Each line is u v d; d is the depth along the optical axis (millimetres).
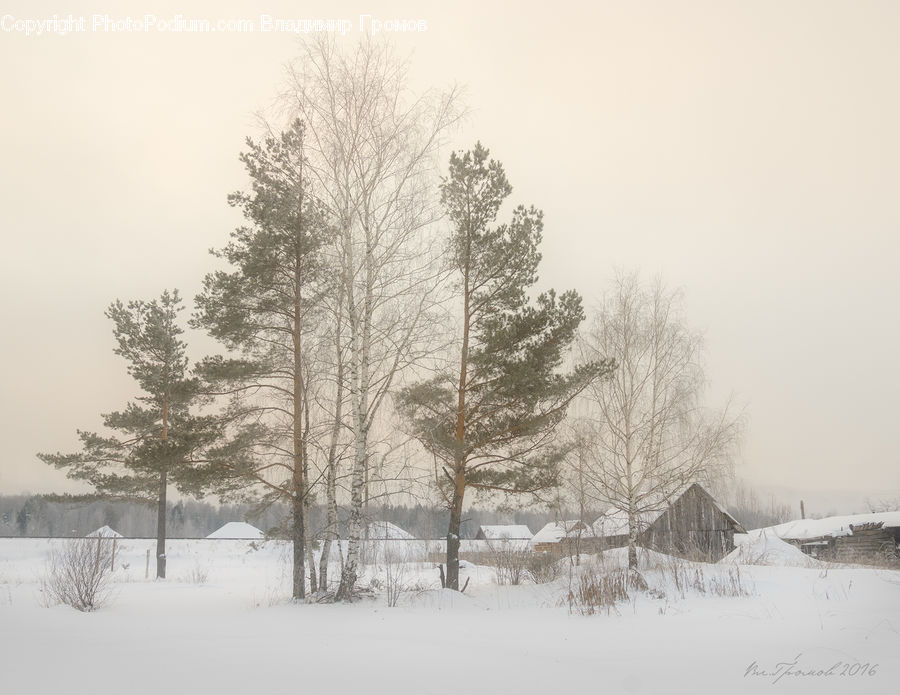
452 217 19156
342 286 17891
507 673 7203
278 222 17953
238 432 18578
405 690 6359
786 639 9148
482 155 19531
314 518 21531
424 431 18141
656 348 22844
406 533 21359
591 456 22078
